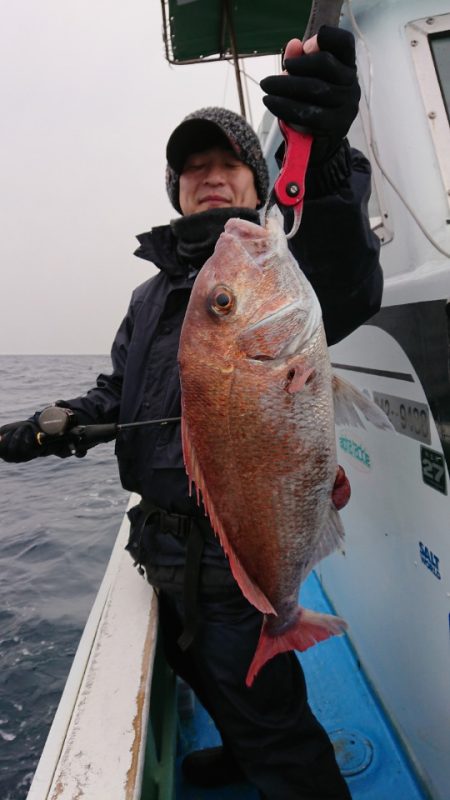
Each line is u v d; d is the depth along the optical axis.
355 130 1.72
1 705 3.65
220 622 1.37
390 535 1.71
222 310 1.11
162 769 1.70
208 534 1.38
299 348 1.12
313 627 1.24
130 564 2.10
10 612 4.92
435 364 1.22
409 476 1.48
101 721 1.27
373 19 1.52
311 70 0.97
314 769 1.40
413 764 1.77
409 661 1.67
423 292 1.25
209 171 1.61
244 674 1.36
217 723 1.64
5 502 8.47
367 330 1.72
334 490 1.28
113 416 1.90
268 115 3.11
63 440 1.64
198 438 1.14
